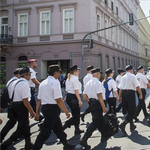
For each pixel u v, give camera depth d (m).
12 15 22.45
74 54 20.42
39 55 21.47
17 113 4.59
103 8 23.94
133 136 5.45
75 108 5.59
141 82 7.32
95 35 21.19
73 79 5.58
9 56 22.42
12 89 4.64
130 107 5.73
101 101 4.60
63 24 20.97
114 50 27.84
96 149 4.60
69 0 20.77
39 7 21.55
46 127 4.05
